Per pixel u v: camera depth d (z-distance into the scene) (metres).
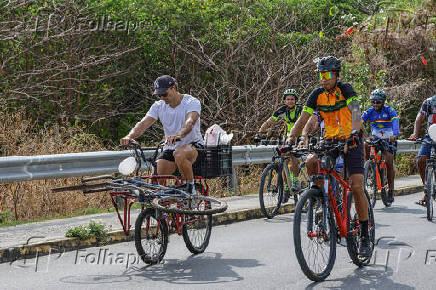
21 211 9.82
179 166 7.00
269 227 9.28
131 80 18.72
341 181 6.30
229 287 5.78
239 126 17.41
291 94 10.34
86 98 17.86
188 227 7.18
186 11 18.56
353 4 25.05
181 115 7.28
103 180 10.63
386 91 19.27
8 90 16.06
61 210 10.10
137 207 10.38
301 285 5.86
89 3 17.59
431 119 10.06
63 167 9.34
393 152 11.23
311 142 6.17
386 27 19.88
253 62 18.50
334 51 19.05
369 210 6.83
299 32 19.84
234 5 19.44
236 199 11.65
